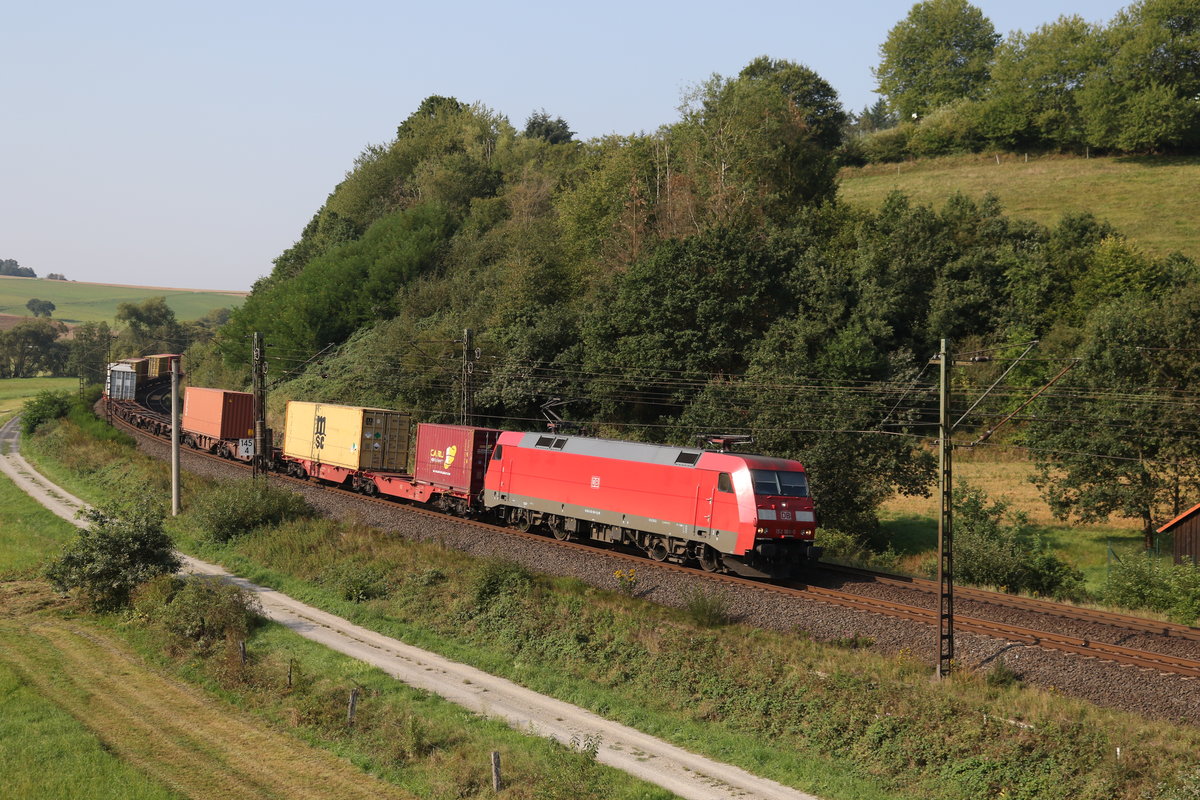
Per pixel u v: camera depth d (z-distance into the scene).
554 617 26.77
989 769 17.20
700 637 23.70
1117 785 16.02
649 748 19.83
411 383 62.88
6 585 34.53
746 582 27.53
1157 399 38.34
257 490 41.94
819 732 19.55
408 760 18.95
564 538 35.12
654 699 22.42
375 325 79.50
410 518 39.16
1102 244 62.78
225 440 59.94
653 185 69.00
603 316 56.31
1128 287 58.72
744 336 52.47
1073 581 33.03
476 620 28.12
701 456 29.33
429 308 75.19
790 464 28.67
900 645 22.31
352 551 35.31
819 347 52.84
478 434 39.06
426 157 113.19
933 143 98.31
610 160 72.50
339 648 26.45
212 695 23.14
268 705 22.14
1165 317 40.78
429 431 42.06
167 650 26.44
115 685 23.69
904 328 63.38
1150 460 38.62
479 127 113.81
